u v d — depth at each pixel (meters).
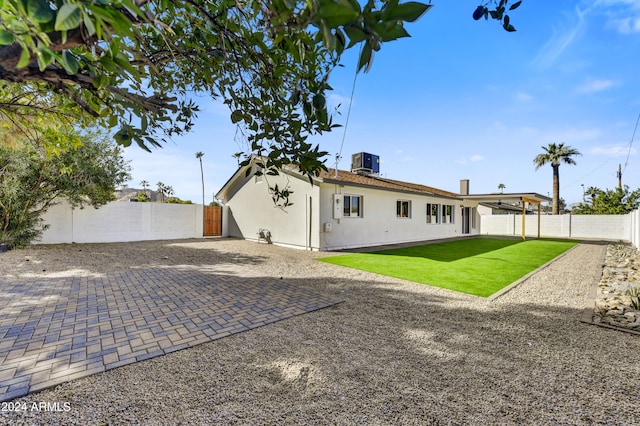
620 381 2.62
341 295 5.32
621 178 24.84
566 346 3.31
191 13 1.95
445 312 4.45
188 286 5.81
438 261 9.20
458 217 20.33
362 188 12.96
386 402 2.29
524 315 4.34
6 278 6.27
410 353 3.11
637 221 13.02
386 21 0.88
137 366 2.78
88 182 10.68
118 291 5.39
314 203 11.55
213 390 2.42
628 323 4.03
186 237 16.47
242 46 1.88
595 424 2.07
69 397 2.28
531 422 2.09
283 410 2.18
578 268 8.30
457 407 2.24
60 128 2.60
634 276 7.22
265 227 14.22
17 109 2.25
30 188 10.00
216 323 3.89
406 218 15.48
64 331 3.56
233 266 8.12
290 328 3.77
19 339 3.32
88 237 13.07
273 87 1.97
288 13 0.89
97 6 0.71
